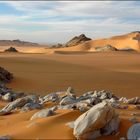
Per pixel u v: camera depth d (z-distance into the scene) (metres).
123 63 84.75
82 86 47.47
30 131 11.59
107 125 11.37
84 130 10.87
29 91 42.16
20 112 16.80
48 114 13.87
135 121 12.55
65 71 62.78
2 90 32.53
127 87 47.09
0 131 12.52
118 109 18.66
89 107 15.47
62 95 24.30
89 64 80.94
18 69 63.34
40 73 58.88
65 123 12.27
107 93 26.06
